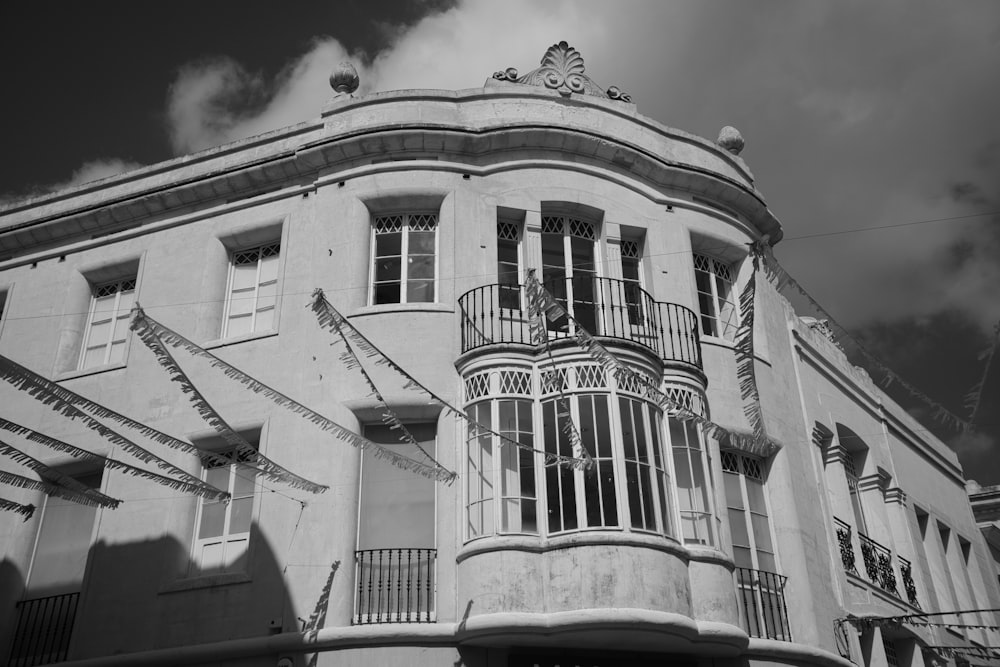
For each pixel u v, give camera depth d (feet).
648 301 56.13
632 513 47.19
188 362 55.52
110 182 63.82
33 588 53.31
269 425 51.85
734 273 63.26
